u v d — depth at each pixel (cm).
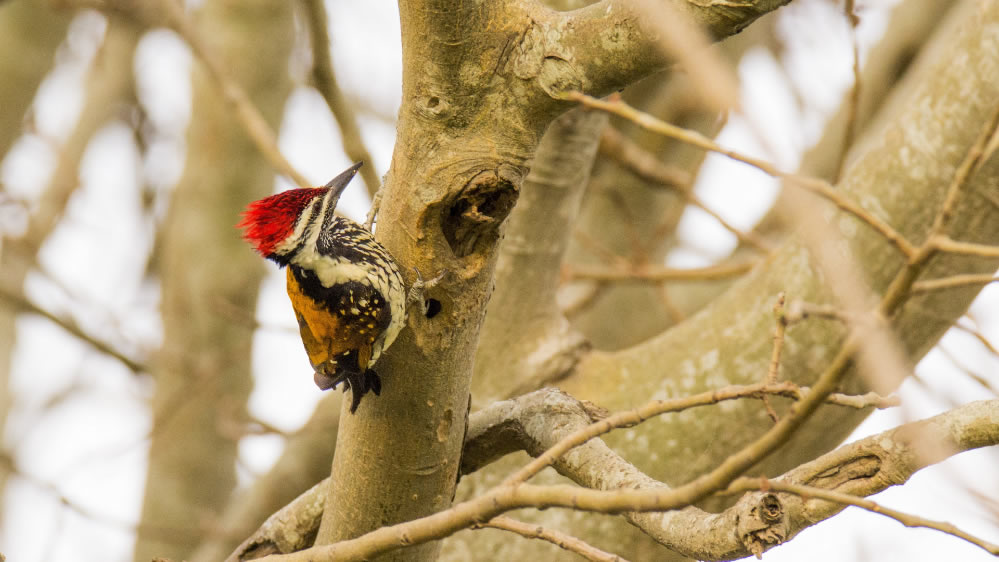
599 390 1186
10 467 1224
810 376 1095
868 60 1627
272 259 922
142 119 2252
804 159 1636
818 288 1084
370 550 644
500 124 711
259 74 1764
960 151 1036
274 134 1786
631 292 1866
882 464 701
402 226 739
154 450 1745
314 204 907
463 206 732
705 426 1121
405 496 811
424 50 692
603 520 1151
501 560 1166
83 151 2098
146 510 1742
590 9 670
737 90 390
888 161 1070
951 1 1569
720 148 497
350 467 812
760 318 1116
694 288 1891
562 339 1227
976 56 1037
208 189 1798
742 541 682
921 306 1063
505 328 1214
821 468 720
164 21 1694
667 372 1158
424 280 739
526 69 689
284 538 917
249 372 1798
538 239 1190
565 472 819
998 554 518
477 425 875
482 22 683
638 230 1820
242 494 1609
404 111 723
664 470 1125
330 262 873
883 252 1057
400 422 779
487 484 1180
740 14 613
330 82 1224
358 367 775
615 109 554
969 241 1049
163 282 1945
